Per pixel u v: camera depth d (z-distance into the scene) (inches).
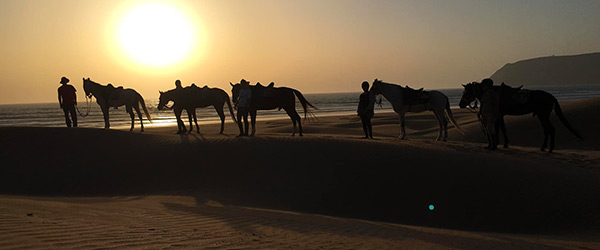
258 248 225.1
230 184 524.7
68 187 539.2
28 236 205.6
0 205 302.7
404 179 533.3
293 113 735.1
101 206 357.1
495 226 443.5
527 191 509.4
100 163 611.5
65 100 780.0
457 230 397.7
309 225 318.7
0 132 719.1
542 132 1041.5
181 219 301.4
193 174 561.0
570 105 1168.8
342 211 464.1
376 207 474.3
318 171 553.0
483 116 681.6
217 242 231.6
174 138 722.2
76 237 213.5
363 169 557.3
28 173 577.6
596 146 928.9
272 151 620.1
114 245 205.6
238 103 722.2
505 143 711.7
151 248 206.4
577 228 429.7
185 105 801.6
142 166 596.1
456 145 706.8
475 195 501.4
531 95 669.3
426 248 263.9
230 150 631.2
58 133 725.3
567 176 554.6
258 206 456.1
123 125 2103.8
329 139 687.7
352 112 3075.8
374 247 253.8
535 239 359.3
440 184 523.5
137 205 382.3
